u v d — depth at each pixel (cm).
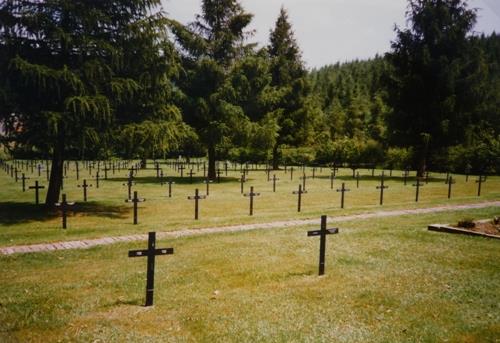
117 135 1725
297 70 4919
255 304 677
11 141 1692
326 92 11450
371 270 872
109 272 862
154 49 1797
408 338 555
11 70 1554
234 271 867
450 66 3453
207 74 3234
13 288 755
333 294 725
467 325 596
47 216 1662
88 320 610
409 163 4897
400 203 1998
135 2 1755
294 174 4116
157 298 710
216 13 3331
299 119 4841
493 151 4147
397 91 3753
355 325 596
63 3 1557
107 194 2391
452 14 3678
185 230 1320
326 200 2202
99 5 1736
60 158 1831
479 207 1852
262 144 3456
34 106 1627
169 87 1959
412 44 3725
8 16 1538
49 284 780
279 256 984
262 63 3406
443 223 1405
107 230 1316
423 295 718
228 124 3222
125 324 597
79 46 1596
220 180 3338
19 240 1165
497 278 815
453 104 3441
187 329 582
